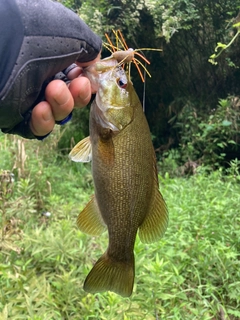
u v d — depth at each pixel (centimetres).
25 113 19
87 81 19
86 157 21
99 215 21
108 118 20
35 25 17
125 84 20
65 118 20
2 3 17
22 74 17
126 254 21
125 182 20
